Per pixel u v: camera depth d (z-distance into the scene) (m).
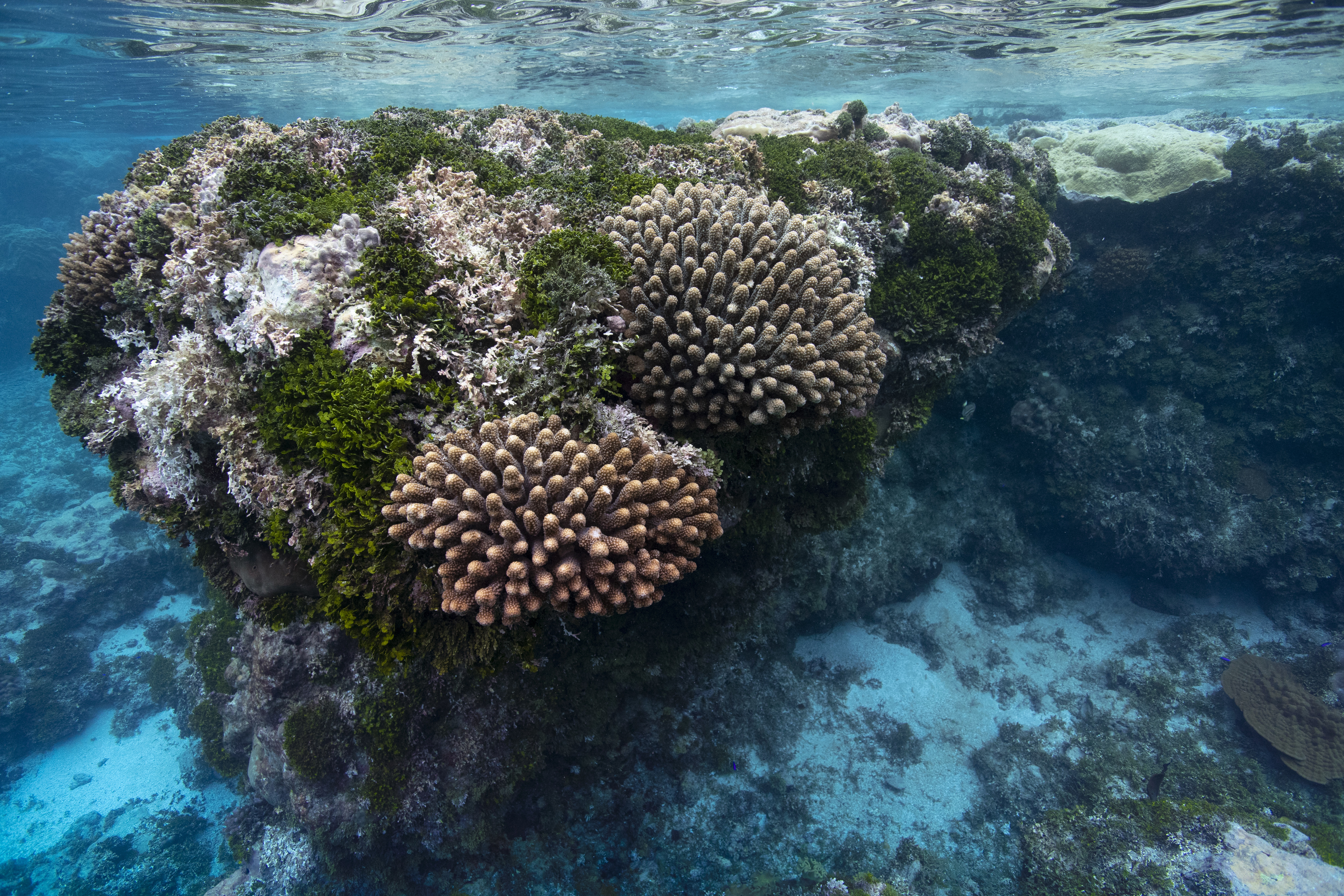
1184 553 16.31
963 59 21.33
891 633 16.64
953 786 13.89
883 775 13.88
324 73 21.73
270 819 13.01
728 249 4.87
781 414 4.70
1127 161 16.44
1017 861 12.56
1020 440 18.08
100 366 6.43
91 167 51.31
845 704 15.03
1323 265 14.69
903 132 10.80
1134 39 18.31
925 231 8.60
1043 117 37.81
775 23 16.89
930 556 17.11
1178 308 16.64
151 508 5.84
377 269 4.76
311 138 6.87
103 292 6.38
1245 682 14.76
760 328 4.86
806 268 5.05
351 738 9.95
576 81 24.86
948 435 18.44
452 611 3.73
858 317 5.35
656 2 14.98
